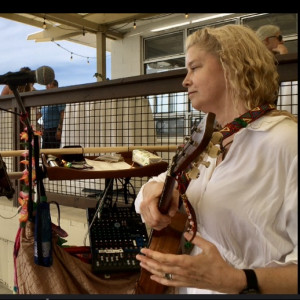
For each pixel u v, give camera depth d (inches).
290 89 73.5
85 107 106.7
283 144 31.2
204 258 29.5
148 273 40.7
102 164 55.4
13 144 104.1
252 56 33.8
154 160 53.0
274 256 31.9
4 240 104.3
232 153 34.0
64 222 85.7
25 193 48.1
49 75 42.9
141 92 78.7
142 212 36.7
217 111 36.9
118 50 282.0
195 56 36.3
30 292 44.2
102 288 46.1
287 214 31.0
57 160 53.2
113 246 48.8
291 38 204.7
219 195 33.5
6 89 114.0
